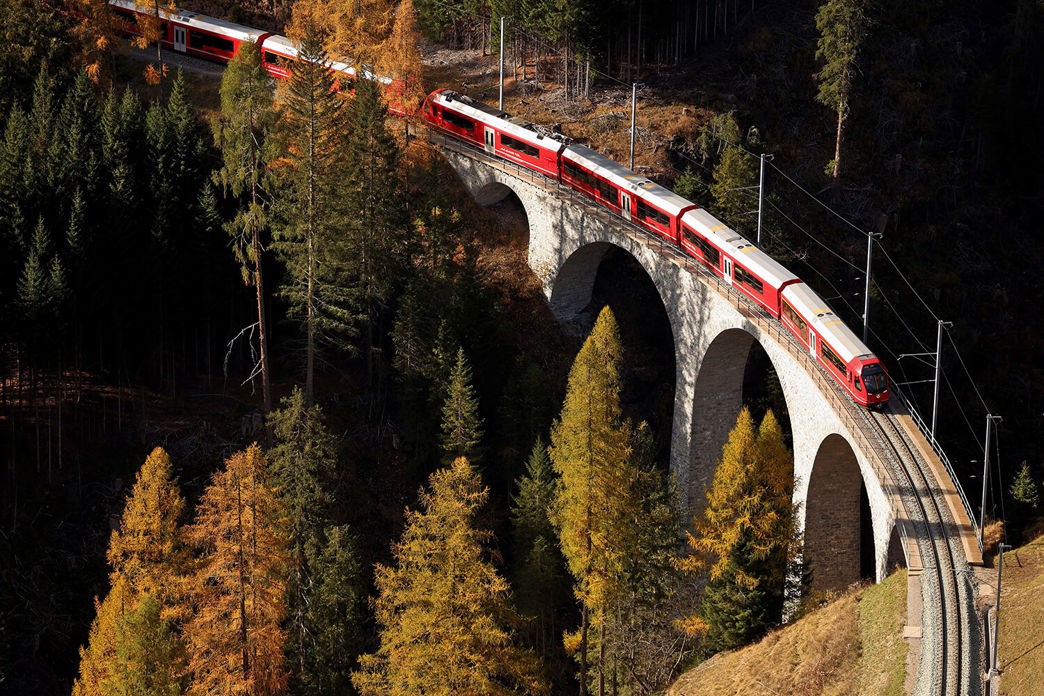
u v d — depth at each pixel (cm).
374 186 7050
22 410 6669
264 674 4831
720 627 5253
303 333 7406
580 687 5459
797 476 6153
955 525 5069
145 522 4956
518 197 8306
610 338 5900
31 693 5984
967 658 4297
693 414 7056
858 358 5678
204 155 7381
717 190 7725
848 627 4762
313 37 6744
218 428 6950
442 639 4309
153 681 4628
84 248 6619
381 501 6900
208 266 7000
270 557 4781
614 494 5009
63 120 7544
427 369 6862
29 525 6419
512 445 6875
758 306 6531
